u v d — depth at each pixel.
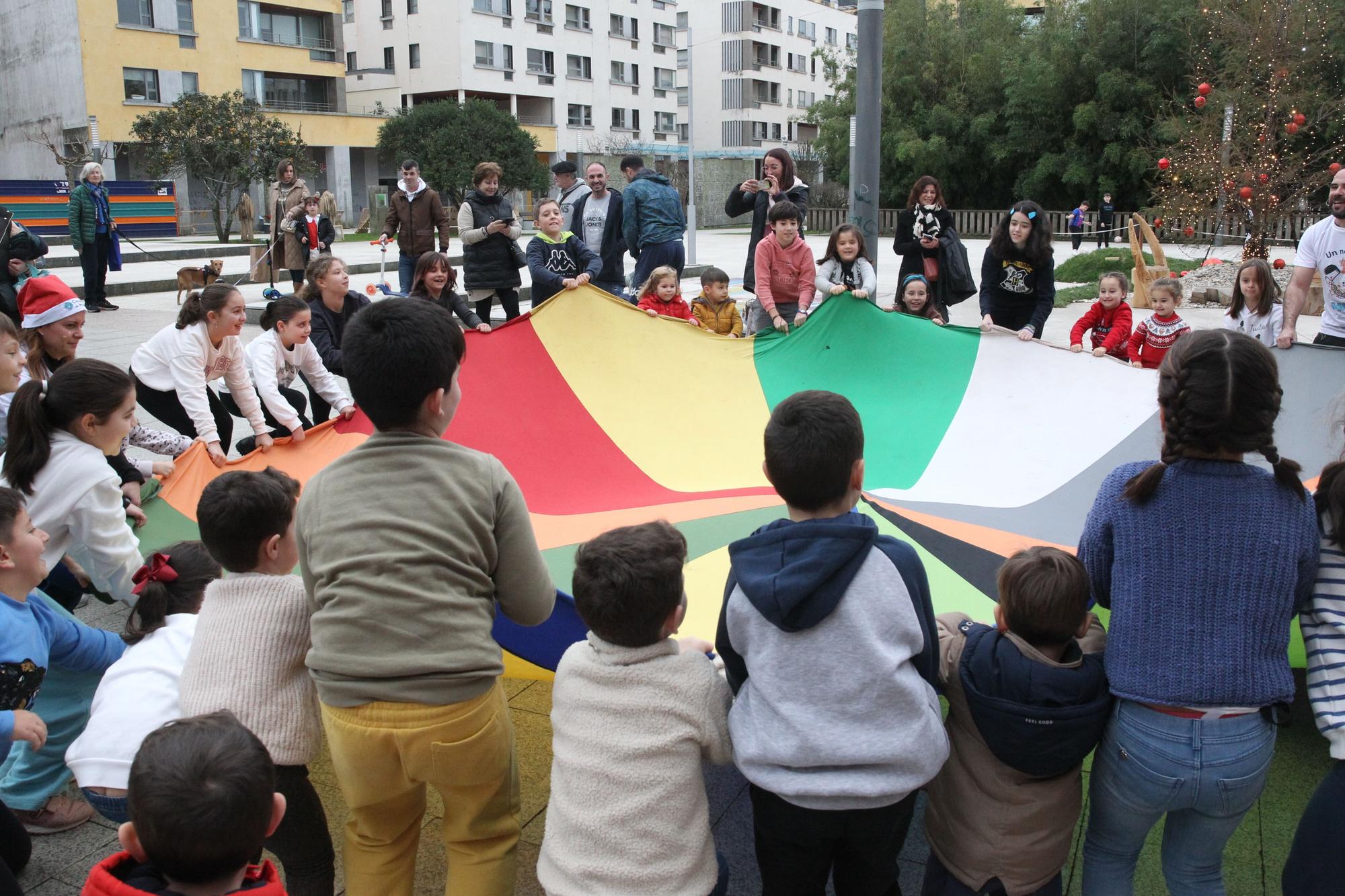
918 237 7.50
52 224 26.73
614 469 4.27
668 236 8.24
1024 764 2.09
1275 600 1.96
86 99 33.12
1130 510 2.05
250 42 37.31
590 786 1.97
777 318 5.96
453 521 2.04
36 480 2.81
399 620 1.98
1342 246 4.94
